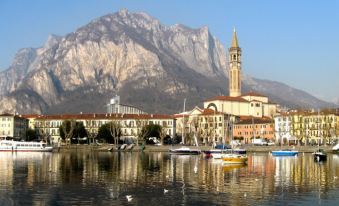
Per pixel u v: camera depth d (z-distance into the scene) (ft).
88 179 354.33
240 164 517.14
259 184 327.06
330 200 261.85
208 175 387.96
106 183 329.93
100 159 608.60
